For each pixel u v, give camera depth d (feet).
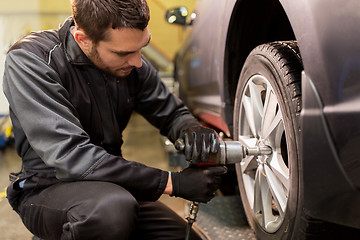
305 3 2.95
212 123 7.06
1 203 6.73
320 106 2.84
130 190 3.63
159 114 4.73
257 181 4.19
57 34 4.00
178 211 6.11
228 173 6.84
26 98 3.51
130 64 3.51
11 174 4.22
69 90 3.81
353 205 2.90
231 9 4.60
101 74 3.92
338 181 2.83
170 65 21.94
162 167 8.63
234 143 3.78
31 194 3.92
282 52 3.52
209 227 4.96
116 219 3.33
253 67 4.09
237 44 4.92
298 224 3.28
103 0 3.08
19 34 17.07
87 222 3.28
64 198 3.53
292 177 3.30
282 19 4.68
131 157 9.67
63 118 3.51
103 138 4.14
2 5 18.48
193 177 3.65
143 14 3.18
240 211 5.38
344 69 2.71
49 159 3.47
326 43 2.79
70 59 3.76
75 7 3.22
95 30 3.19
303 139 2.97
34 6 18.56
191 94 8.58
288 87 3.31
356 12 2.69
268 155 3.88
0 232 5.63
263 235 4.10
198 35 7.04
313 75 2.88
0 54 14.19
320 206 2.97
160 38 22.41
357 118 2.66
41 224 3.74
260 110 4.15
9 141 11.28
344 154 2.76
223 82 5.16
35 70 3.55
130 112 4.47
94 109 3.96
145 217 4.34
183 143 3.75
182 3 22.09
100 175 3.49
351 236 3.28
